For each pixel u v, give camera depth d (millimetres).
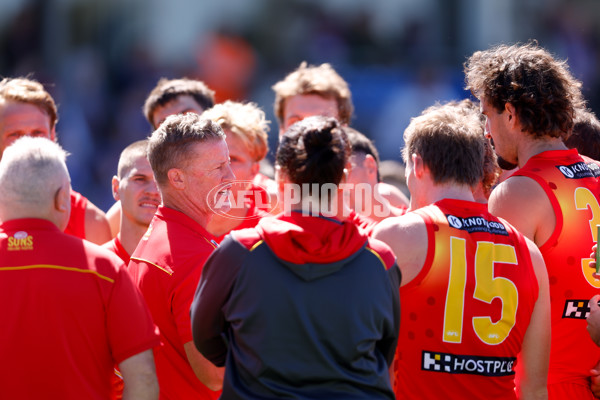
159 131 9766
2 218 8258
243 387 7668
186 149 9539
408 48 36594
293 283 7531
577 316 9844
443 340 8414
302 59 37219
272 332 7480
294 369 7441
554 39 37375
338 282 7578
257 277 7570
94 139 34125
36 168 8203
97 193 31922
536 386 8992
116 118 35062
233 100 37375
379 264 7828
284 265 7582
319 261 7539
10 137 13523
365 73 34531
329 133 7848
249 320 7543
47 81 35625
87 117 34656
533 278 8734
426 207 8805
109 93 36062
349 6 37625
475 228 8617
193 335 8164
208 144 9602
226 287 7738
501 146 10383
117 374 9672
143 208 11133
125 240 11477
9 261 7930
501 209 9898
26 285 7848
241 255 7691
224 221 12047
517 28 37500
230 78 37406
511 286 8516
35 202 8156
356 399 7465
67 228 12836
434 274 8438
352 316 7539
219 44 37656
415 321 8547
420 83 33938
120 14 37344
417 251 8500
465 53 36250
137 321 8250
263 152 13156
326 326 7492
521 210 9711
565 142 11797
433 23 37438
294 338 7484
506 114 10117
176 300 9102
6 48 36219
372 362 7746
